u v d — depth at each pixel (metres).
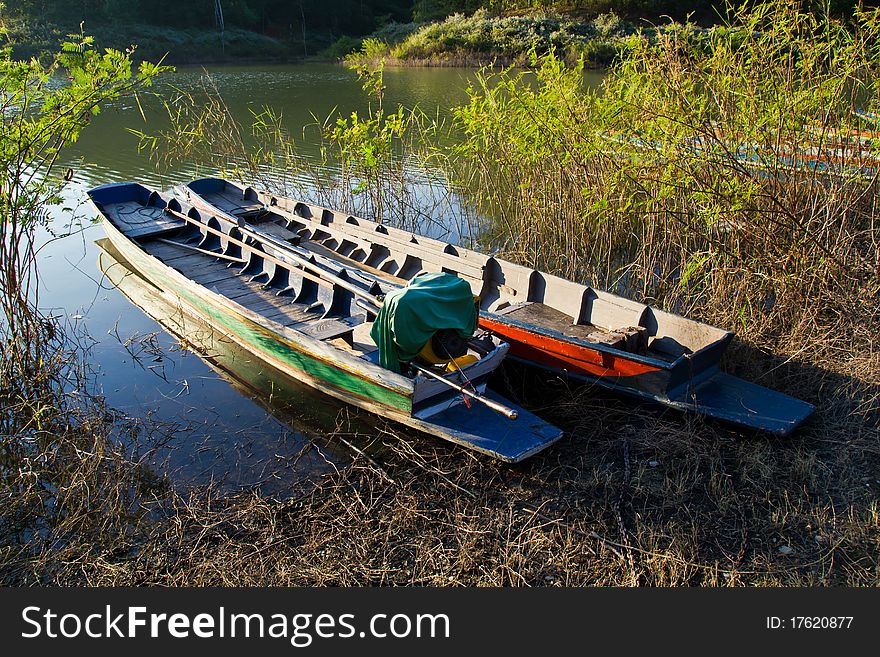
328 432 7.62
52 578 5.71
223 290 10.03
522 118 10.61
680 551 5.69
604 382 7.62
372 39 42.97
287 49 50.81
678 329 7.82
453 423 7.04
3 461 7.13
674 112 8.16
